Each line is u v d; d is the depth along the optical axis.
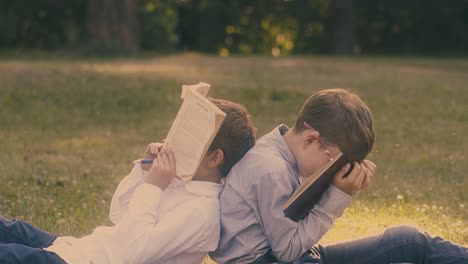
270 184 3.07
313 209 3.11
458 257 3.21
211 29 28.80
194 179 3.26
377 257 3.32
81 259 2.98
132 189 3.34
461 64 20.95
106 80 12.25
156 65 15.88
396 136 8.62
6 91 11.05
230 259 3.17
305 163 3.17
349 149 3.11
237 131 3.21
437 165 6.87
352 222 4.72
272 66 16.55
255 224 3.14
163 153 3.14
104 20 21.81
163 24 24.91
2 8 24.58
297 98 11.53
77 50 21.28
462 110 10.76
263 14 29.75
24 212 4.98
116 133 8.96
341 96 3.18
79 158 7.16
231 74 14.18
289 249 3.06
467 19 29.59
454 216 4.92
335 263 3.37
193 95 3.06
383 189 5.75
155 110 10.65
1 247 2.88
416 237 3.29
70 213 5.00
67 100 10.84
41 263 2.87
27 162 6.86
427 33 30.02
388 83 13.88
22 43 24.92
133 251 3.00
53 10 24.81
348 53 29.00
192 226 3.07
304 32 30.17
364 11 29.77
